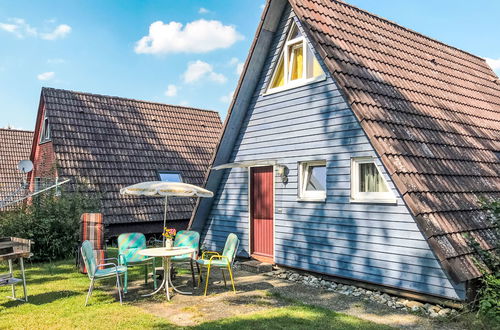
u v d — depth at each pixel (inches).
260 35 439.8
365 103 334.3
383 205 327.0
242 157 483.8
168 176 754.8
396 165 298.5
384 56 417.1
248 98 470.6
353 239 349.4
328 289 352.8
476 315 263.1
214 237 518.6
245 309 292.0
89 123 732.7
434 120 374.9
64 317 270.4
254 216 470.9
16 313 279.0
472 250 281.9
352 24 433.1
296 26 432.1
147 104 867.4
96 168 674.2
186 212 717.9
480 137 400.8
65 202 531.8
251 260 464.1
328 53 358.3
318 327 251.3
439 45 548.1
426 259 295.9
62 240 506.9
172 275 385.1
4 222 488.4
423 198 291.0
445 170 326.6
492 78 571.5
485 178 353.1
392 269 317.7
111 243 638.5
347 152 358.0
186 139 853.8
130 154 736.3
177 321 264.5
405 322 265.9
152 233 679.1
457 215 299.3
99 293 335.9
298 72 432.8
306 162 404.5
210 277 402.9
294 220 408.8
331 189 371.6
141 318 268.2
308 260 391.2
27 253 309.9
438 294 287.1
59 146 663.8
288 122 421.7
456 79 483.8
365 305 304.8
